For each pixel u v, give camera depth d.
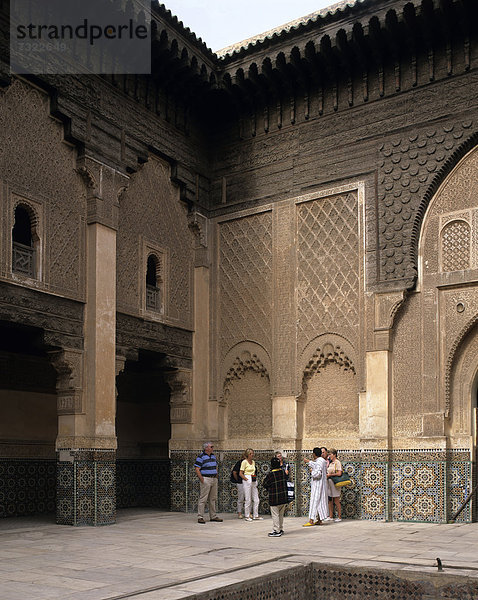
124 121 8.57
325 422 8.72
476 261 7.94
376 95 8.80
